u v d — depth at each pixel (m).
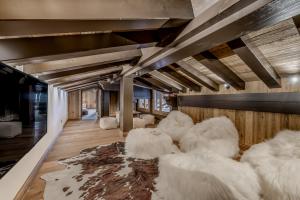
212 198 1.45
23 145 1.58
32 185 2.01
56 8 0.83
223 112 3.81
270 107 2.85
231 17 1.09
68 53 1.37
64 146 3.55
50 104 3.38
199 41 1.41
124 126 4.45
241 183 1.54
